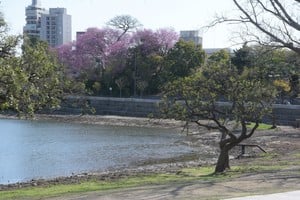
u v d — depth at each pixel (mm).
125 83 106250
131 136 63094
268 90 26812
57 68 21047
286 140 54625
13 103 18266
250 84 26344
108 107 102750
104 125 81500
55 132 67625
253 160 34250
